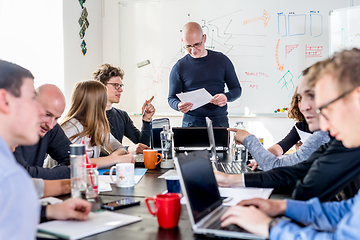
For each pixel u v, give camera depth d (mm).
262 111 3738
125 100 4070
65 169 1529
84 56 3729
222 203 1080
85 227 865
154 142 2213
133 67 4047
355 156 996
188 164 929
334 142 1056
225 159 2074
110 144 2248
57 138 1798
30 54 3078
